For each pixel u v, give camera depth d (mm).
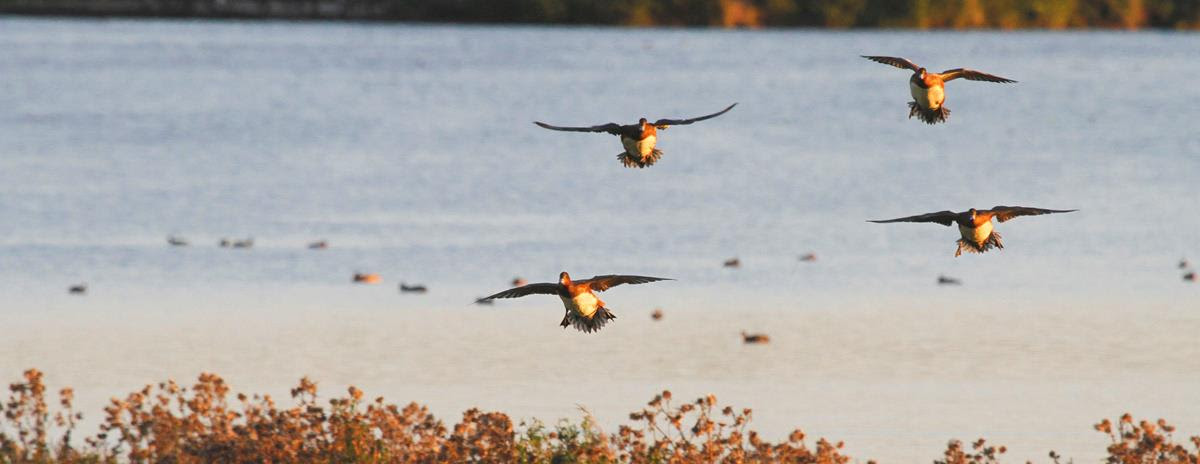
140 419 16484
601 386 25328
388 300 32844
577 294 10055
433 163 58281
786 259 38719
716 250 39969
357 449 15859
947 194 51875
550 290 10156
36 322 30031
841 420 23078
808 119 79250
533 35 155000
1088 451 21391
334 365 26688
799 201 49062
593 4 170250
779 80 105500
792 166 58250
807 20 166750
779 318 31359
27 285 33812
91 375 25578
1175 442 21984
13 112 77062
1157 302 33281
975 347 28672
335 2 184250
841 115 81625
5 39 138750
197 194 48688
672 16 169750
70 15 183625
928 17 165750
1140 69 116562
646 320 31047
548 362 27156
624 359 27453
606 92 95062
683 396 24562
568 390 25000
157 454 15703
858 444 21641
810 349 28375
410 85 98562
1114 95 94688
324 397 24047
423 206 47094
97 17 183375
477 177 54031
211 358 27172
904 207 48594
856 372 26531
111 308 31531
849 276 36375
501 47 136500
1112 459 16781
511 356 27547
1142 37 160375
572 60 121625
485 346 28359
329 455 15922
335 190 50281
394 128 72312
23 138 64688
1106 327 30656
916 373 26562
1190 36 163375
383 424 16188
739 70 113438
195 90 92438
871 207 48438
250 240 39594
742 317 31516
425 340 28938
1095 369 26922
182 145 63594
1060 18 170000
